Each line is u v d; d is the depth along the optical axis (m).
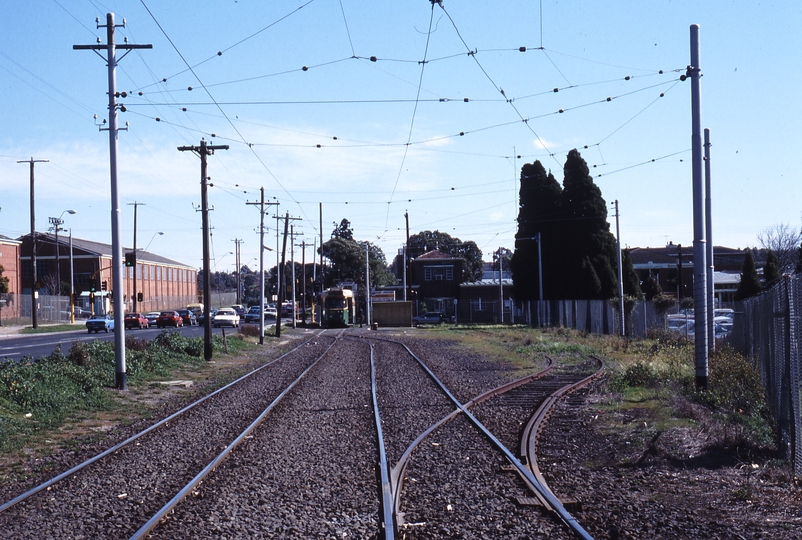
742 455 10.37
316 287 100.62
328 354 32.44
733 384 15.55
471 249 112.50
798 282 9.73
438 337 47.84
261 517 7.55
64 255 86.12
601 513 7.61
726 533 6.94
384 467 9.52
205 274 30.08
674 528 7.10
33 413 14.38
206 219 30.27
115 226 19.77
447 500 8.16
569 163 59.09
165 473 9.73
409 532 6.97
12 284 70.94
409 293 72.00
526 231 61.72
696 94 16.67
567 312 53.78
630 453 10.74
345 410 15.41
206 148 30.16
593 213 58.25
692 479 9.05
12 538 7.00
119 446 11.41
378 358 30.22
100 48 19.75
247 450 11.10
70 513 7.82
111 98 19.84
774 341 12.38
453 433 12.58
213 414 15.12
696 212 16.56
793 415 9.62
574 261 58.41
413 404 16.31
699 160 16.62
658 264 76.06
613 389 17.59
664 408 14.34
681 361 21.25
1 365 17.06
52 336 47.38
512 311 69.75
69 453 11.38
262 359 31.89
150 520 7.27
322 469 9.80
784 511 7.64
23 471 10.09
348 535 6.96
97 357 21.75
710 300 21.70
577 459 10.48
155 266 104.88
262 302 43.72
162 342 29.55
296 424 13.61
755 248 78.06
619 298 42.25
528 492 8.44
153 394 19.12
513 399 17.19
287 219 52.66
